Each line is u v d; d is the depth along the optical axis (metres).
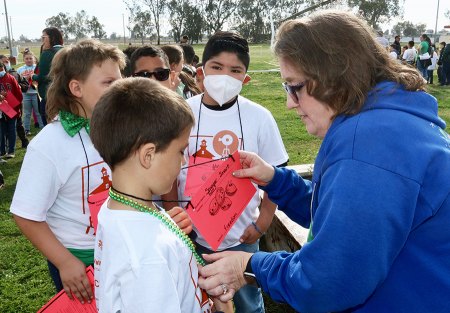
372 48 1.29
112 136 1.28
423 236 1.20
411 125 1.18
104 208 1.36
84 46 1.85
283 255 1.41
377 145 1.14
